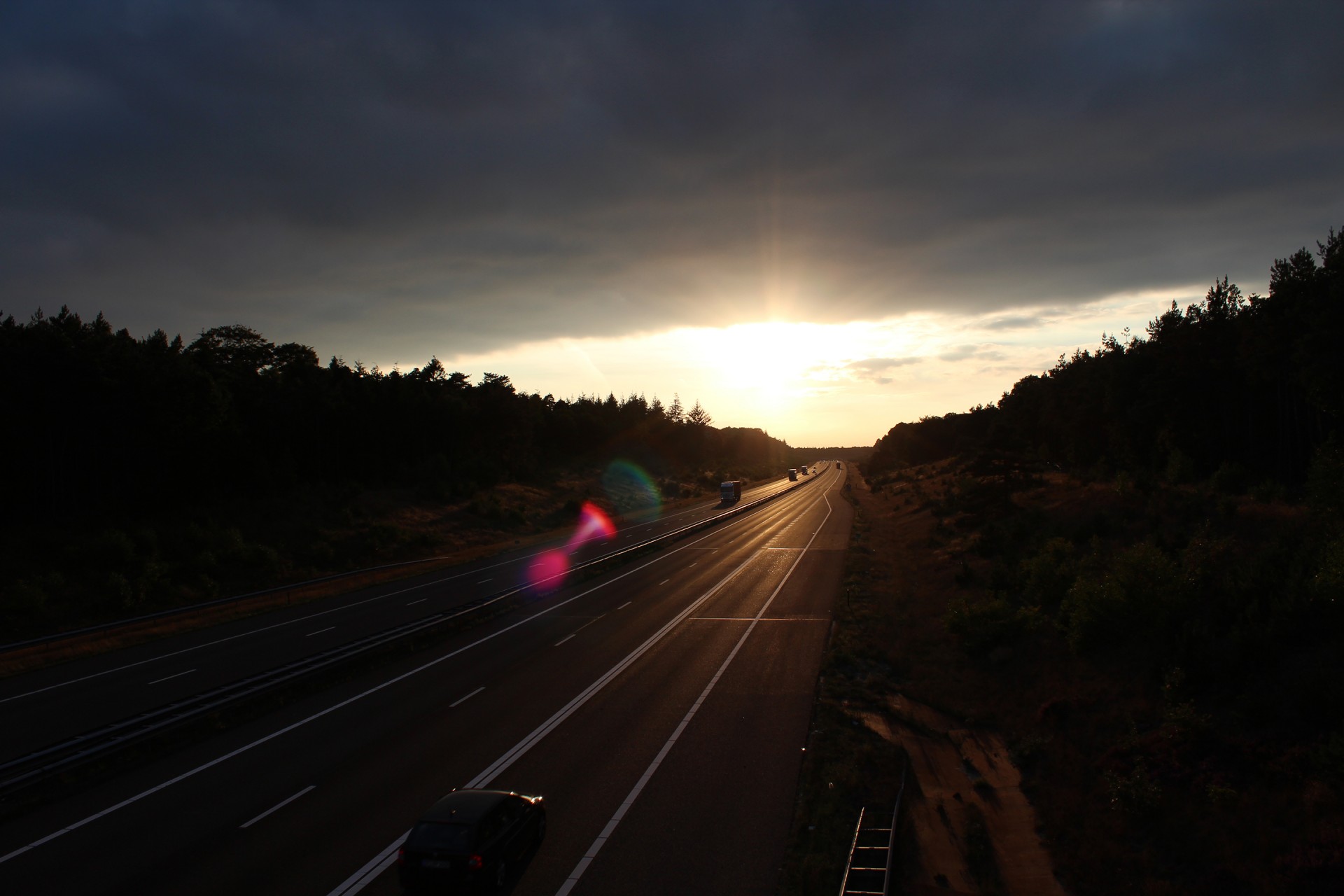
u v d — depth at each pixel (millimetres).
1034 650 23891
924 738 19781
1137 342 57781
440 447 94688
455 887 11125
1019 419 86750
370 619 33844
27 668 27266
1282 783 13586
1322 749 13375
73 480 51312
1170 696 17453
